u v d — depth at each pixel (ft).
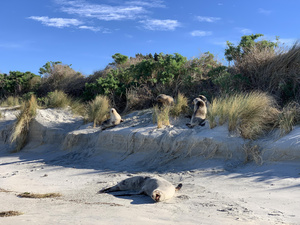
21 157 44.65
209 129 34.09
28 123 51.13
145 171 30.81
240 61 49.49
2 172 34.09
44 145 48.29
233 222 14.61
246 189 22.18
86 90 61.46
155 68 55.06
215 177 26.32
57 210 16.53
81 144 43.29
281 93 40.65
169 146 33.86
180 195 21.09
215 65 54.29
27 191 24.18
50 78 77.61
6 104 68.08
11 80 80.79
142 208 17.49
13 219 13.84
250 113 32.45
